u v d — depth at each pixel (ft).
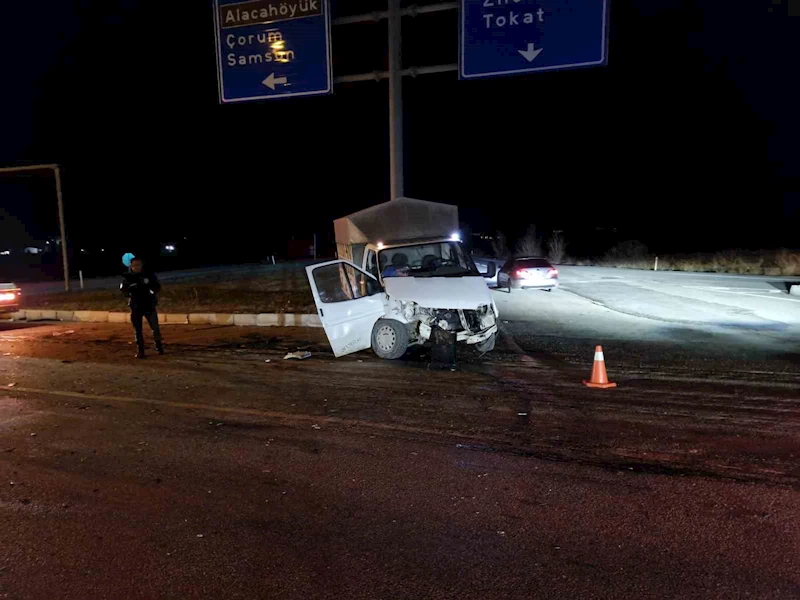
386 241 36.29
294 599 10.99
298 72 43.83
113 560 12.46
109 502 15.19
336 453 18.22
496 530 13.38
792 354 31.35
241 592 11.24
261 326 44.78
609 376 27.22
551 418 21.11
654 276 83.25
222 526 13.82
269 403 23.85
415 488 15.64
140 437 20.12
